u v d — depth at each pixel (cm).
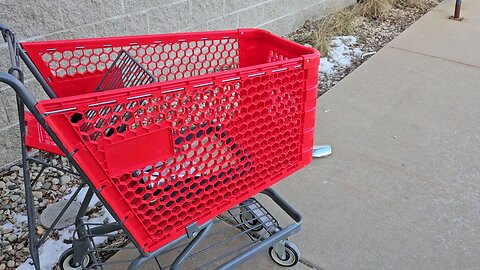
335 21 525
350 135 330
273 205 263
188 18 368
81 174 149
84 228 205
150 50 313
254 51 224
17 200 262
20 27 265
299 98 193
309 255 231
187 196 188
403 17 563
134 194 164
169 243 182
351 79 409
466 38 501
